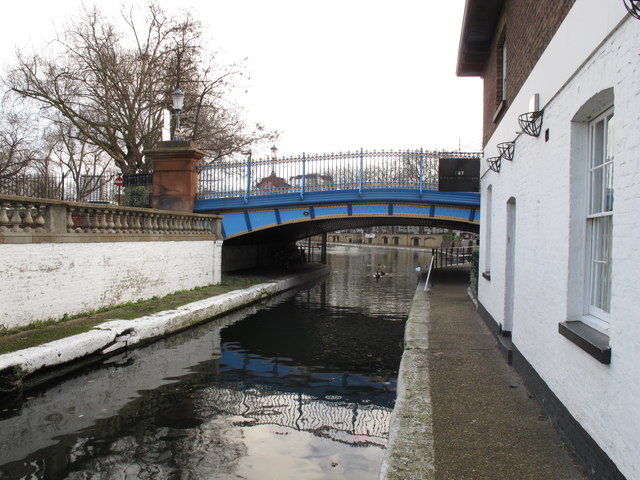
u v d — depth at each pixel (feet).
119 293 33.91
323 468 14.56
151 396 20.89
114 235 33.17
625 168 9.12
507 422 14.08
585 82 11.57
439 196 46.09
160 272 39.04
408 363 20.44
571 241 12.91
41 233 26.84
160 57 67.51
